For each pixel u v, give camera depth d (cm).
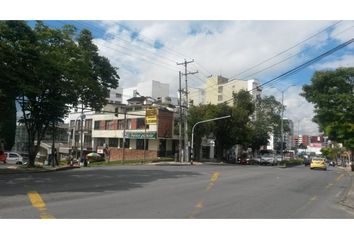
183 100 5278
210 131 5197
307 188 1952
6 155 4488
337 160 8775
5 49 2114
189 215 1050
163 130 5388
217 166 3931
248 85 8450
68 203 1202
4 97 2323
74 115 7256
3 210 1065
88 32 3059
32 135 3075
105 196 1383
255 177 2500
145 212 1075
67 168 3147
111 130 6203
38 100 2866
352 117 3828
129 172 2672
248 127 5750
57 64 2531
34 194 1398
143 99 6334
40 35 2641
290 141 12456
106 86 3178
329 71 4466
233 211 1140
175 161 4844
